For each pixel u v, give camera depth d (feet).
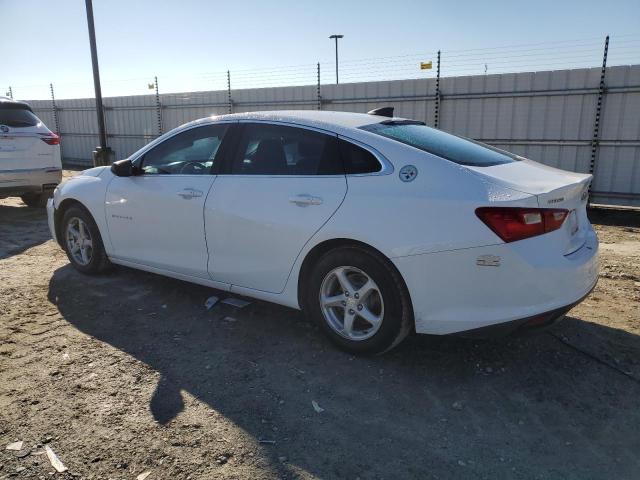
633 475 7.93
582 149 32.65
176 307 14.40
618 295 15.47
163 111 54.85
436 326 10.29
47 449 8.36
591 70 31.45
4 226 25.76
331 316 11.75
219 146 13.43
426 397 10.02
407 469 8.05
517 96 34.01
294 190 11.73
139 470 7.92
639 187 31.45
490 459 8.29
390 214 10.40
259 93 46.70
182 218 13.66
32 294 15.30
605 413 9.53
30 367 10.98
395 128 12.23
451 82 36.17
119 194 15.21
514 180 10.26
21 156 27.04
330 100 42.16
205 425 9.05
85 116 63.36
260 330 12.94
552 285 9.62
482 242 9.56
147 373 10.81
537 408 9.68
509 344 12.14
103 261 16.61
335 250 11.17
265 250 12.20
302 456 8.30
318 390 10.23
